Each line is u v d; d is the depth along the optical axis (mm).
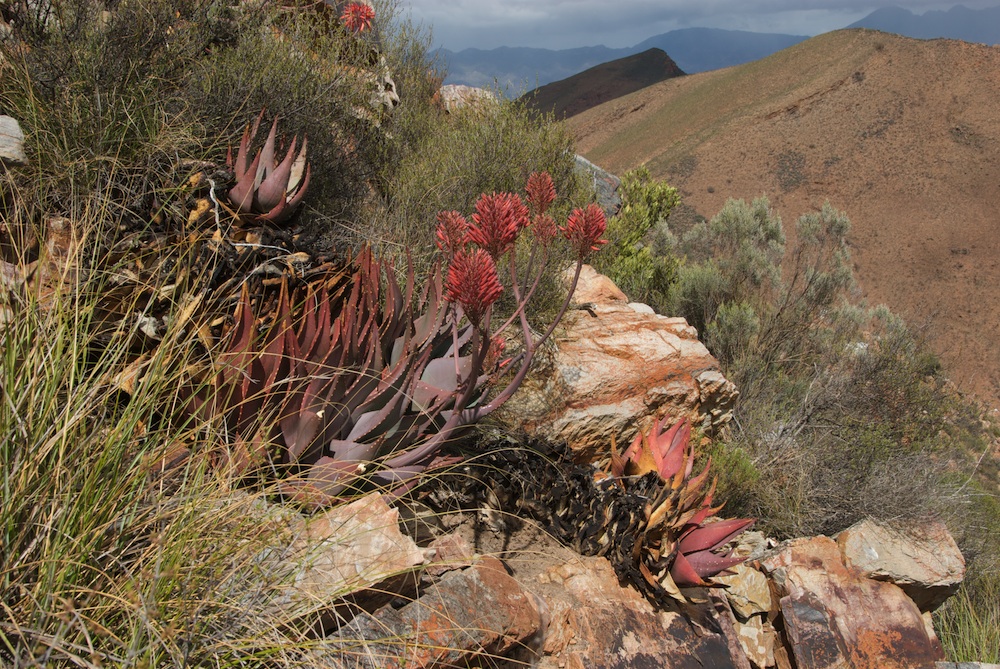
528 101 8055
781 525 6141
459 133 7328
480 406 3447
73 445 2109
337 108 5605
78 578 1970
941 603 5816
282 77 5211
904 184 130000
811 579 4992
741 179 142000
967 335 104375
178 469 2514
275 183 3768
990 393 65375
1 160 3115
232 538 2201
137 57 4332
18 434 1999
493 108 7816
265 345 2809
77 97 3621
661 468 4328
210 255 3291
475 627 2773
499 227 3082
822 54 161750
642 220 11977
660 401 5406
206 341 2959
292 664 2080
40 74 3857
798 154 141250
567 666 3211
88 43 4172
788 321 11055
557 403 5035
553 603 3375
